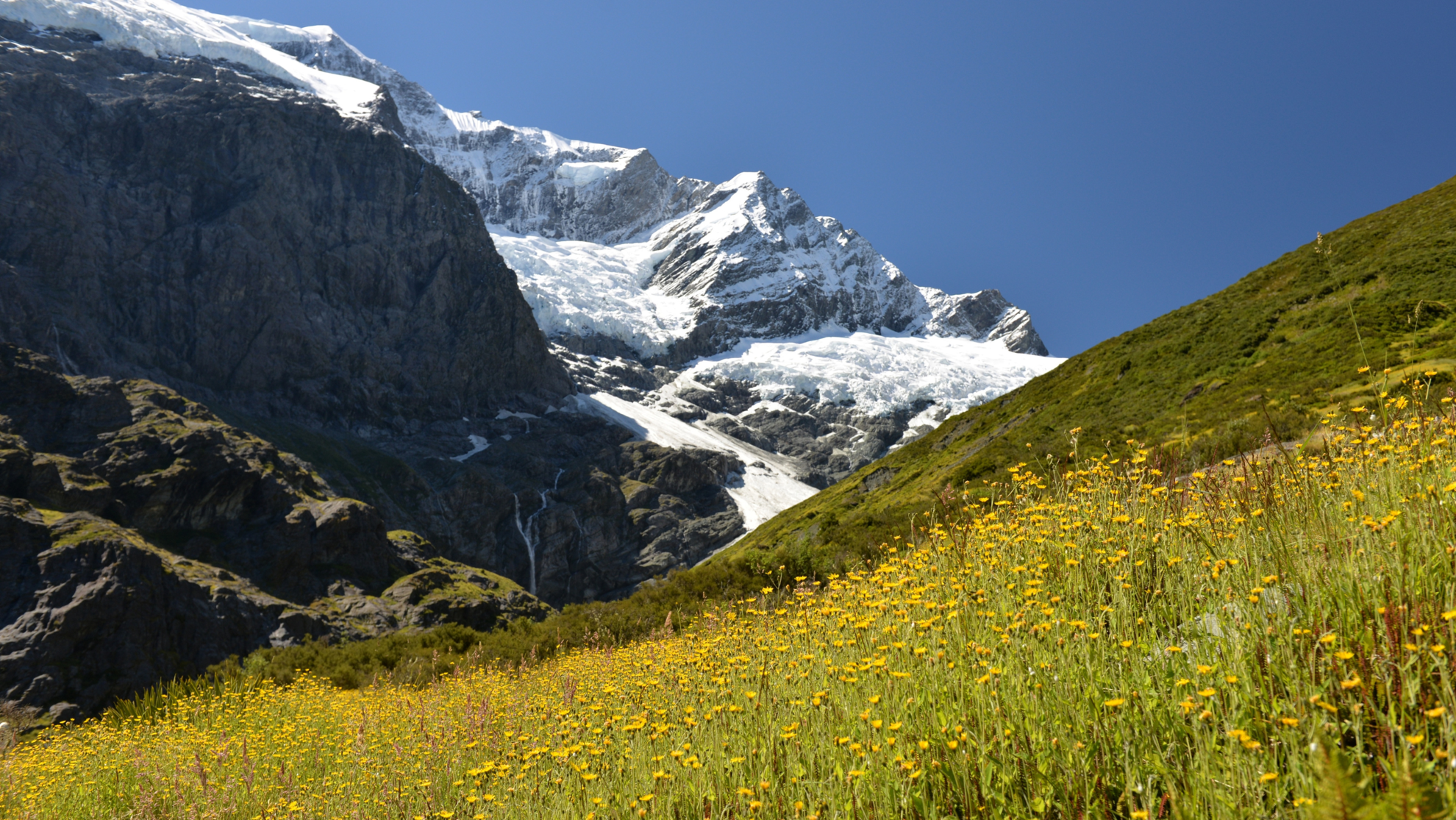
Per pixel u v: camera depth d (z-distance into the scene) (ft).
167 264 621.72
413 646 93.20
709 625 31.45
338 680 79.46
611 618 80.33
